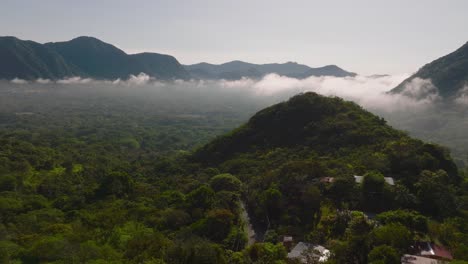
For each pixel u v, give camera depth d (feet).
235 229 191.42
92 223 217.36
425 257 131.34
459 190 212.43
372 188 193.67
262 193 222.89
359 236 143.33
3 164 344.69
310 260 140.36
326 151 290.97
